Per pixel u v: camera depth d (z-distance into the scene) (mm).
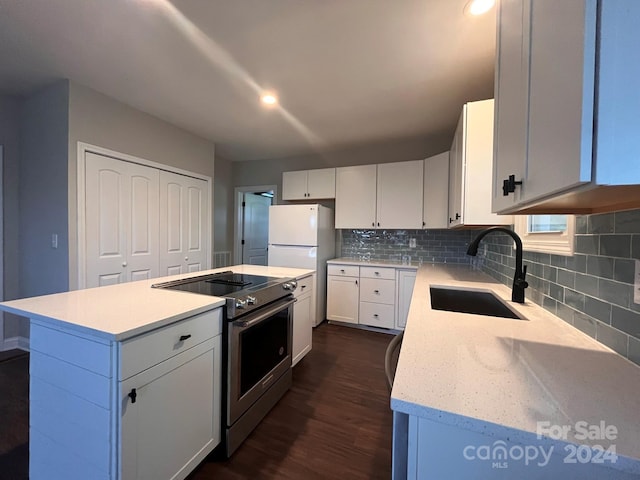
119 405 981
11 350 2682
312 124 3123
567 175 496
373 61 1963
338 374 2381
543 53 611
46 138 2428
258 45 1809
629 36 434
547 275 1255
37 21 1611
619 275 800
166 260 3168
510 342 888
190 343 1268
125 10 1522
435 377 670
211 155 3727
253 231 5145
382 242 3879
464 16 1536
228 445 1479
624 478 478
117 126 2633
